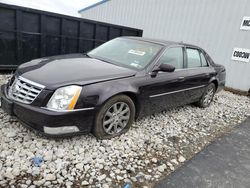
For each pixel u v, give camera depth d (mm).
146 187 2488
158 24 10008
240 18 7730
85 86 2842
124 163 2834
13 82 3074
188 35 9117
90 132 3104
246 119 5098
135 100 3473
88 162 2730
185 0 9016
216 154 3367
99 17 12805
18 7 5254
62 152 2797
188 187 2572
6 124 3227
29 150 2746
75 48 6770
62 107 2691
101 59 3877
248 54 7684
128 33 8148
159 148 3291
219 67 5680
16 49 5559
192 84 4594
